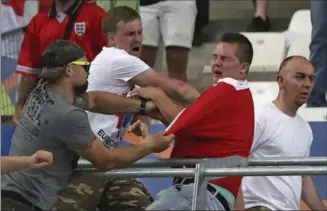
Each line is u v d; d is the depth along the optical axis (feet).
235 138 49.08
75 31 65.57
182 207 48.44
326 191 68.74
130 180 55.57
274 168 45.39
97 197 53.83
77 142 47.16
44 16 67.72
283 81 58.13
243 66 50.80
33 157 44.32
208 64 102.63
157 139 48.06
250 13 114.11
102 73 52.24
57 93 48.08
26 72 69.10
